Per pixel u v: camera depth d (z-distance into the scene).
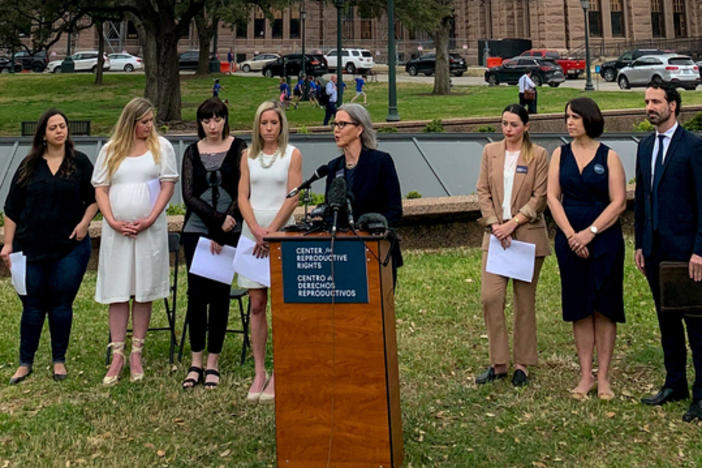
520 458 4.59
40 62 61.22
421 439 4.88
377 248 4.20
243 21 32.84
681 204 5.14
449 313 7.95
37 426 5.19
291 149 5.91
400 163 13.99
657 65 36.91
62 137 6.20
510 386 5.84
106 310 8.40
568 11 62.59
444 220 11.37
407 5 30.12
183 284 9.51
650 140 5.38
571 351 6.68
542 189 5.88
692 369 6.12
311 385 4.34
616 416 5.17
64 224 6.23
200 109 6.07
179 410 5.46
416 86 43.41
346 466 4.31
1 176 13.48
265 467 4.55
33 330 6.24
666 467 4.40
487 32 67.44
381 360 4.25
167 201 6.23
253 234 5.70
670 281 4.92
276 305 4.37
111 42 68.44
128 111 6.20
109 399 5.71
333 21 71.25
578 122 5.59
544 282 9.12
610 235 5.49
